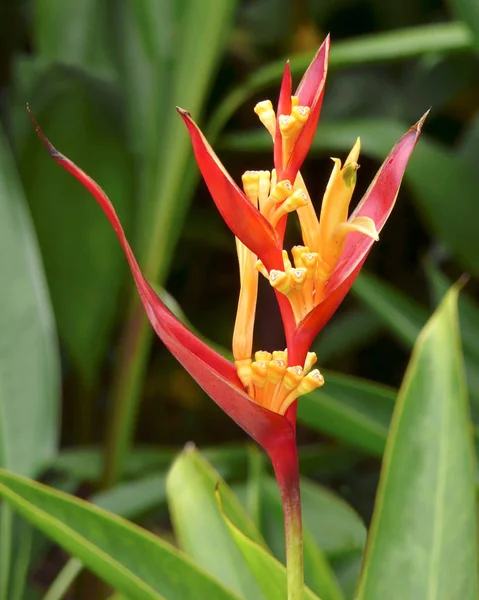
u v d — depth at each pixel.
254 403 0.79
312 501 1.26
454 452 0.91
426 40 1.38
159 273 1.53
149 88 1.57
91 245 1.56
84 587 1.53
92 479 1.56
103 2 1.63
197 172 1.55
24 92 1.56
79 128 1.54
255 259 0.80
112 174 1.55
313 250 0.79
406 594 0.89
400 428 0.92
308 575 0.96
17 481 0.90
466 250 1.66
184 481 1.00
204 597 0.90
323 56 0.81
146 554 0.91
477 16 1.14
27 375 1.27
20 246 1.31
